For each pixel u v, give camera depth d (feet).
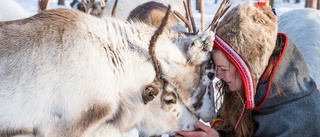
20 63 9.25
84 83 9.32
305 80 10.32
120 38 9.97
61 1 45.06
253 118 10.69
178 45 10.16
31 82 9.18
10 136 9.27
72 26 9.61
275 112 10.23
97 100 9.44
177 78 10.17
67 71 9.27
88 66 9.41
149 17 21.93
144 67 10.02
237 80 10.28
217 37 10.06
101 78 9.48
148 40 10.17
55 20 9.62
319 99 10.52
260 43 9.71
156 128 10.53
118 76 9.81
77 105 9.29
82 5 27.66
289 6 49.39
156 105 10.32
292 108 10.14
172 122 10.52
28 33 9.46
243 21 9.78
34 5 44.04
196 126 10.69
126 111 10.01
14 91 9.15
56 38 9.42
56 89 9.21
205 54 10.07
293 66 10.21
